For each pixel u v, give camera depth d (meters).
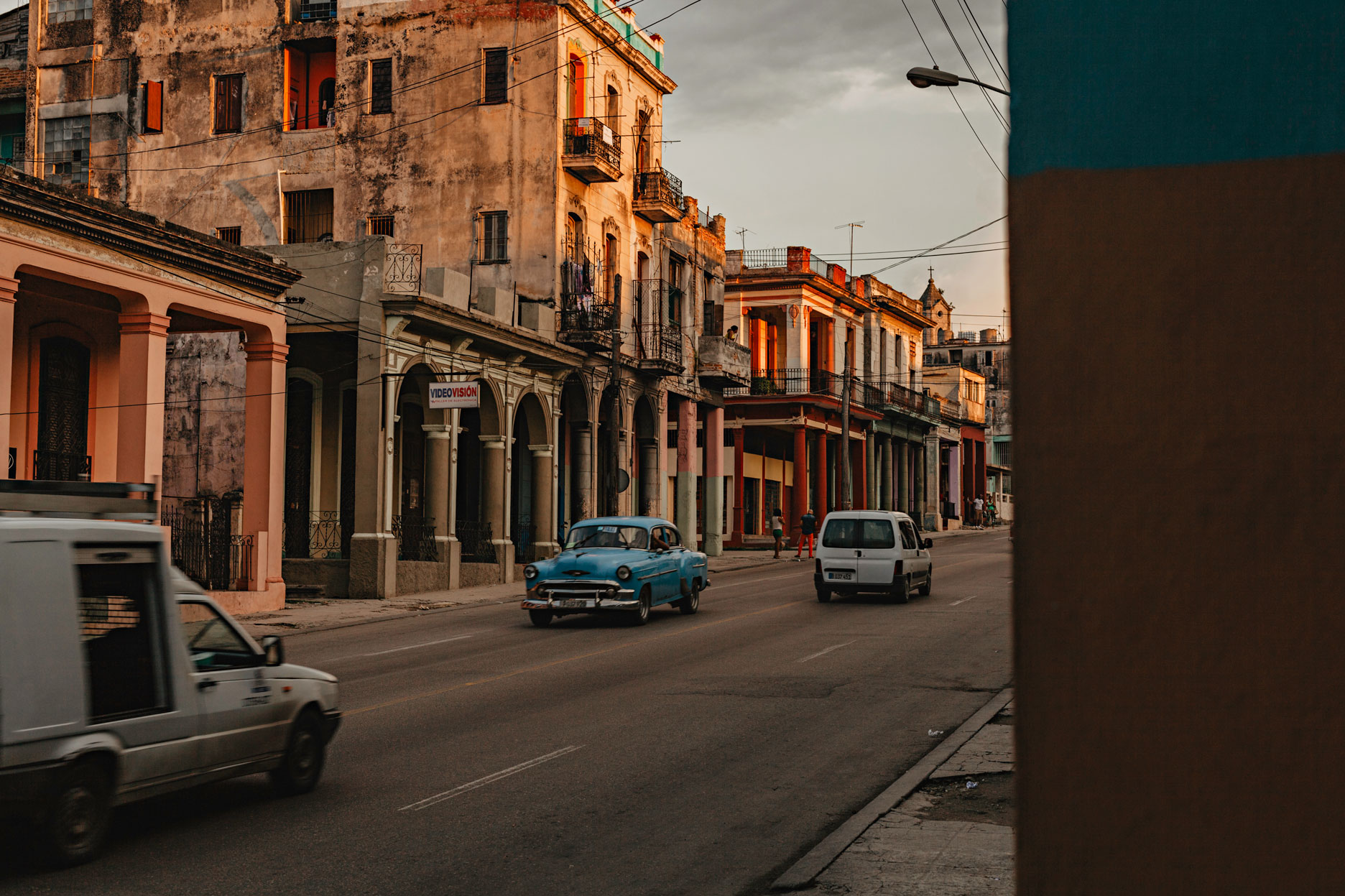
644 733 10.94
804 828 7.72
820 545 24.50
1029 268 2.08
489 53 35.03
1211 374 1.97
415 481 32.97
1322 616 1.90
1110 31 2.07
